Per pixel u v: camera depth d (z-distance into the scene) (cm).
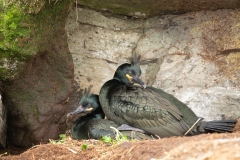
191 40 1406
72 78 1302
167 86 1391
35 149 1095
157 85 1398
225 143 859
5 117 1280
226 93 1354
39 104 1291
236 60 1366
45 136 1306
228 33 1373
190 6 1387
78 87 1429
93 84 1436
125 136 1134
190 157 855
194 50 1398
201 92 1366
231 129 1234
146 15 1440
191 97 1369
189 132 1211
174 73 1396
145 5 1387
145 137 1204
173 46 1420
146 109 1205
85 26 1432
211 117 1352
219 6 1376
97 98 1320
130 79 1283
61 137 1280
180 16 1429
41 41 1188
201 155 848
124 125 1217
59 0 1203
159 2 1366
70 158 1045
